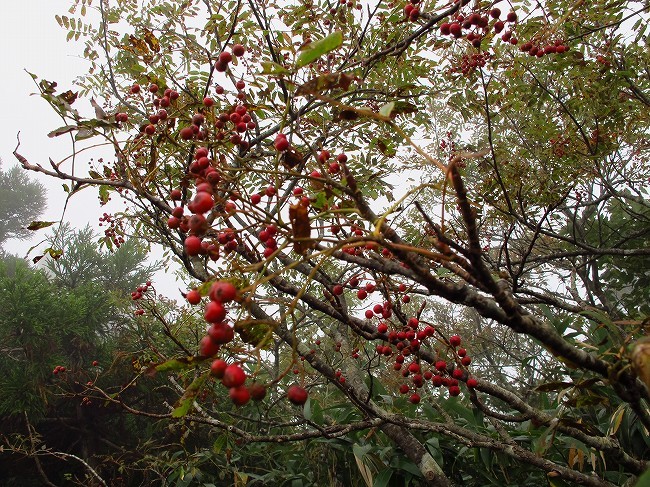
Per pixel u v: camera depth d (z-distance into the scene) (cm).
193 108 242
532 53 328
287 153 152
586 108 452
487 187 438
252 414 568
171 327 426
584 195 568
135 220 415
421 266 118
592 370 132
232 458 547
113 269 1073
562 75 455
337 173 175
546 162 477
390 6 367
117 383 775
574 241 457
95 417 793
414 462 308
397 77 381
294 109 275
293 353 115
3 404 672
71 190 217
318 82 109
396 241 123
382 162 433
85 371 765
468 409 371
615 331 139
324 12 363
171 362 112
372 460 343
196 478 552
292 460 507
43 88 196
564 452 343
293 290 230
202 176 149
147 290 376
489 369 938
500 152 468
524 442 363
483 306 122
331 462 436
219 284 111
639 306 618
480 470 365
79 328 810
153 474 693
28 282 823
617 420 235
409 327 216
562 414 198
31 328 764
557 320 374
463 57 354
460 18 281
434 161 103
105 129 212
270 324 114
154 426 725
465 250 119
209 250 170
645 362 87
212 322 112
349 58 349
